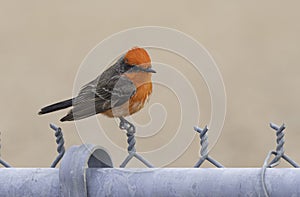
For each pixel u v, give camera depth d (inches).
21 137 664.4
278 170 171.6
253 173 171.9
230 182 172.7
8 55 953.5
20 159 612.4
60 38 1026.7
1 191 187.5
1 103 775.1
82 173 181.3
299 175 169.3
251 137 641.0
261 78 831.7
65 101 229.9
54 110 229.9
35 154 622.2
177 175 177.0
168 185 176.9
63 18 1106.7
